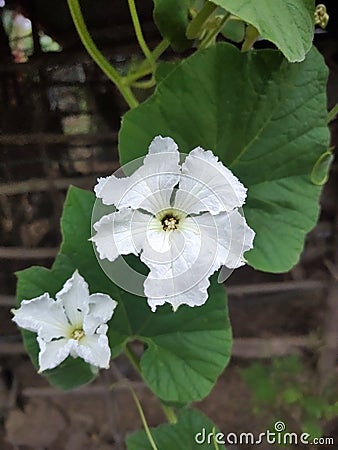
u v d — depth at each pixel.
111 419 0.84
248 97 0.39
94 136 0.61
